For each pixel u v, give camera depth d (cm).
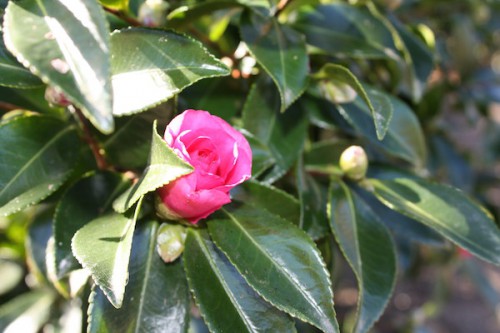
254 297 32
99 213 35
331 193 38
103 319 31
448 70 65
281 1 40
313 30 42
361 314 36
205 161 31
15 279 55
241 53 41
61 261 34
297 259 32
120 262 29
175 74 31
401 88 51
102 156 37
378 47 42
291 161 38
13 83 32
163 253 32
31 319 51
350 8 43
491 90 66
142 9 36
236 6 38
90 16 28
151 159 30
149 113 35
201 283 32
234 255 32
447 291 81
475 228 37
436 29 68
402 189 38
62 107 34
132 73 31
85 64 27
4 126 34
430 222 36
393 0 46
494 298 76
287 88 36
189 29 40
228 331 32
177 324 32
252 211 34
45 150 35
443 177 65
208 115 31
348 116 39
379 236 38
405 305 101
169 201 31
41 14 28
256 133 38
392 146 41
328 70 37
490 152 83
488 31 73
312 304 31
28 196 33
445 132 63
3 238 52
